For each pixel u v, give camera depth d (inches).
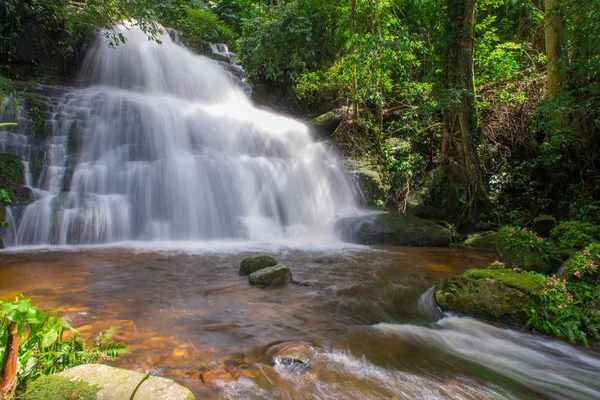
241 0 699.4
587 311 131.6
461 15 320.2
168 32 565.6
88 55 419.2
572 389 97.9
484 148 343.3
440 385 96.1
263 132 391.9
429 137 398.6
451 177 346.6
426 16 422.6
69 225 245.9
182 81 479.5
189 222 286.2
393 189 374.6
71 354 82.6
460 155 340.2
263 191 331.0
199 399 82.0
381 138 417.7
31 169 260.2
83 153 285.4
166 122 329.1
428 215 344.2
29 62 383.9
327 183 370.0
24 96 289.4
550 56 314.7
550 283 141.4
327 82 474.0
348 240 302.4
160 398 64.9
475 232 312.7
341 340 119.1
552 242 191.2
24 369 70.9
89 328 115.2
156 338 111.3
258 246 268.8
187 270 190.9
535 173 338.0
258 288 166.1
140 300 143.5
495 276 149.0
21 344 77.2
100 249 233.6
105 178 276.2
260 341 113.8
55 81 394.0
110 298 144.0
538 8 443.8
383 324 135.1
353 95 417.1
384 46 373.4
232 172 322.3
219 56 618.8
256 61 503.8
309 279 185.2
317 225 344.8
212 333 117.5
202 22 685.3
